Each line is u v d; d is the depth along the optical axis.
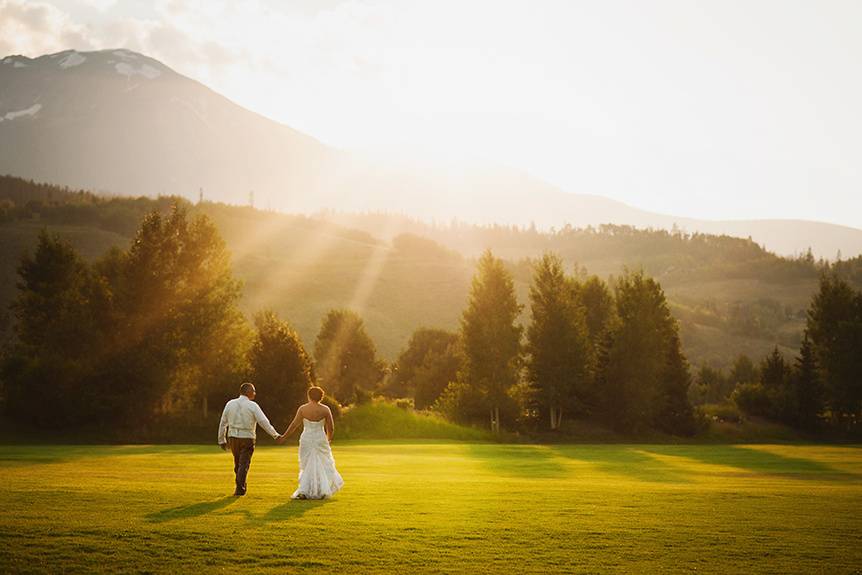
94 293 54.59
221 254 56.81
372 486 16.42
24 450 33.56
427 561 8.46
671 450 43.47
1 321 115.62
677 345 66.12
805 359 70.81
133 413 50.50
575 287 76.50
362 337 101.44
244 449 13.88
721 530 10.55
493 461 30.09
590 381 62.84
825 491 16.25
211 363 54.72
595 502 13.66
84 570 7.86
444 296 197.25
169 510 11.51
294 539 9.44
